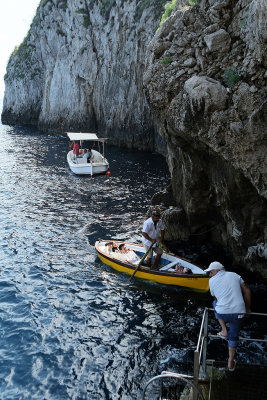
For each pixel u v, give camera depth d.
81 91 50.25
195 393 5.68
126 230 17.38
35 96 63.94
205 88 11.34
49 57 56.03
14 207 20.53
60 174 27.95
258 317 10.91
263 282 12.73
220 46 12.16
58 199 22.00
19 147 40.00
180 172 16.25
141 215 19.23
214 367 6.71
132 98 40.19
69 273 13.62
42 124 56.84
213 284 6.73
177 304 11.83
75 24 48.56
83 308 11.59
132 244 15.09
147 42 37.53
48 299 12.02
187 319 11.07
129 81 40.53
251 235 13.02
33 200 21.77
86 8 47.47
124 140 42.00
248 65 11.06
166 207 17.34
